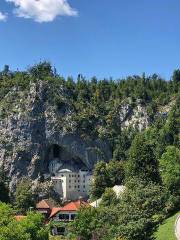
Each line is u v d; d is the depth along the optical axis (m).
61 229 145.12
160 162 134.62
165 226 81.69
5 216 81.00
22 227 75.69
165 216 90.81
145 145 135.88
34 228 82.56
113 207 88.94
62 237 117.94
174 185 111.06
